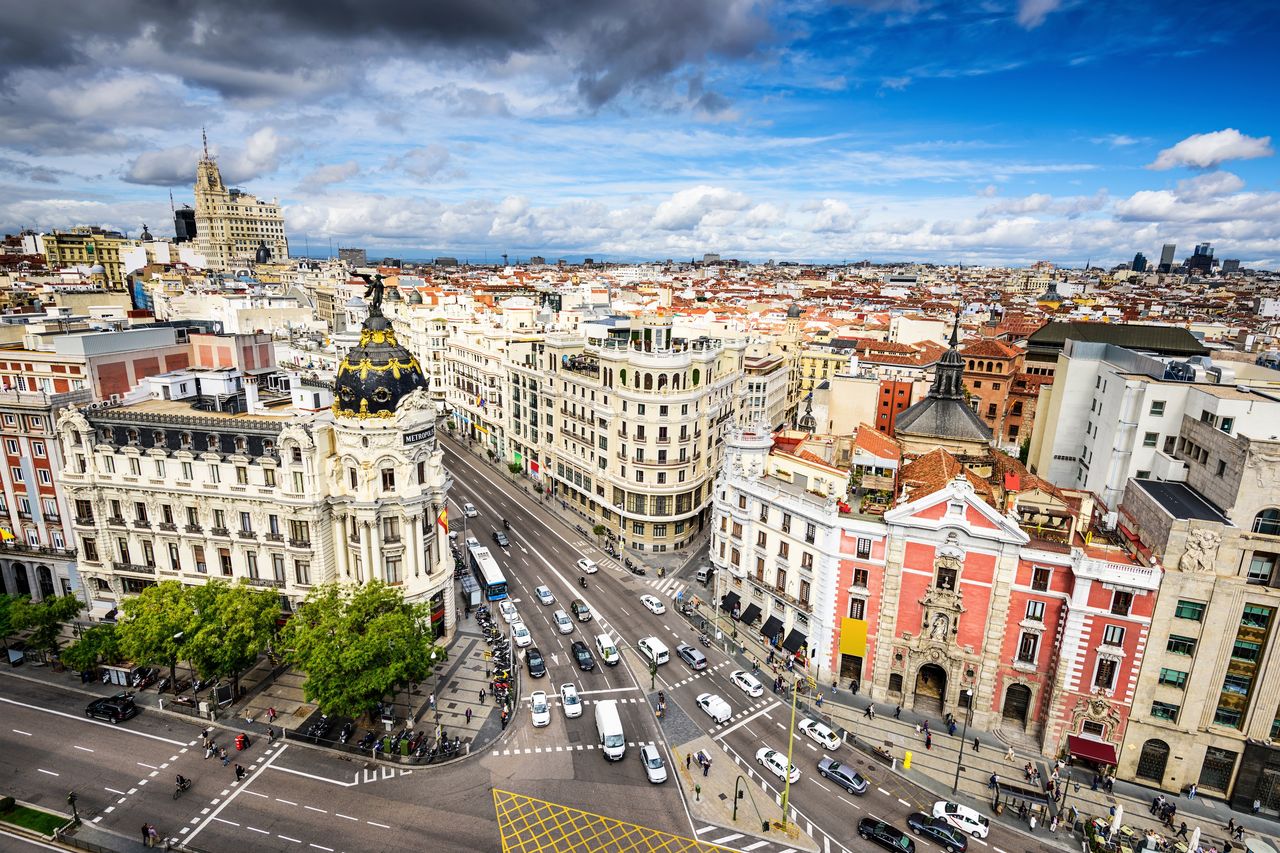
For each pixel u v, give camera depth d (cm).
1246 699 6912
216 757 7306
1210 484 7588
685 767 7419
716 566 10669
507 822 6600
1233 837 6706
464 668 9038
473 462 17588
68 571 9700
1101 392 10619
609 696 8562
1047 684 7700
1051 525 8081
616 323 15975
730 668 9206
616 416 12438
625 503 12675
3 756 7200
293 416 9169
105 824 6388
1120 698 7269
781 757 7444
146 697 8238
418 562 8969
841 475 9150
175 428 8906
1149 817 6944
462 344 19538
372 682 7088
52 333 11669
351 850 6206
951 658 8069
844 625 8312
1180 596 6844
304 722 7906
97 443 9025
